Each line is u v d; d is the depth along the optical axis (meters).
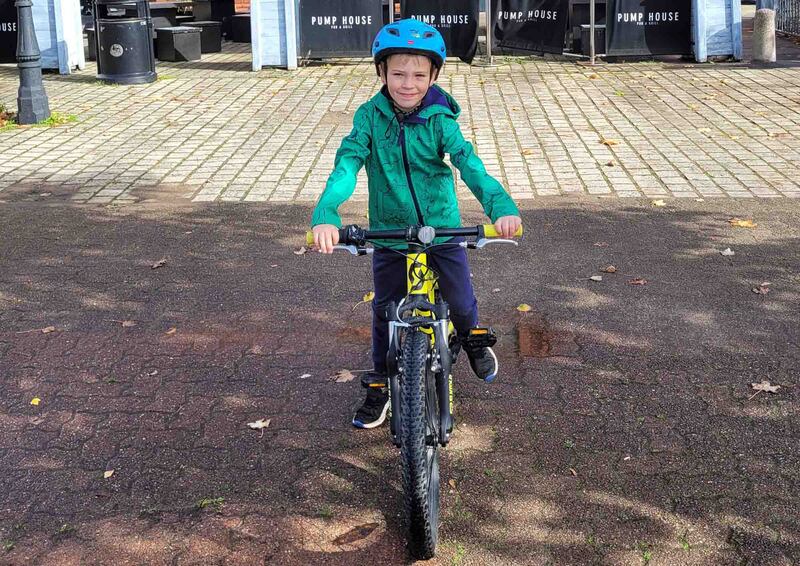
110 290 6.26
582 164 9.30
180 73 15.60
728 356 5.11
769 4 16.70
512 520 3.68
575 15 16.80
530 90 13.26
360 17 15.63
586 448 4.20
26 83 11.70
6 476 4.05
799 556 3.43
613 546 3.51
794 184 8.45
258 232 7.45
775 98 12.25
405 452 3.18
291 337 5.47
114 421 4.52
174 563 3.46
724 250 6.80
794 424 4.38
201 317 5.79
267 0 15.45
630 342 5.31
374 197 3.84
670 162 9.30
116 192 8.70
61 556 3.51
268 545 3.55
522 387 4.79
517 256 6.77
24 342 5.44
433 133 3.66
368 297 6.05
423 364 3.27
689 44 15.49
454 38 15.40
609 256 6.73
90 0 20.17
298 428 4.43
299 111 12.20
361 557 3.48
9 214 8.05
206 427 4.45
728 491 3.85
